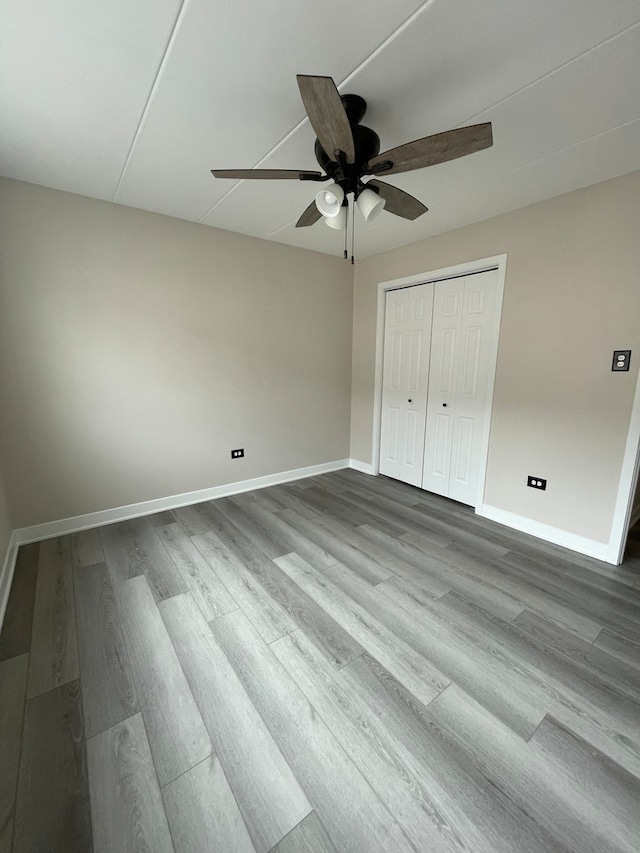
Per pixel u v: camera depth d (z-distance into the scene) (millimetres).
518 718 1325
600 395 2314
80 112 1647
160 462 3045
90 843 968
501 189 2314
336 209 1519
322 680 1471
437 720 1313
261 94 1532
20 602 1913
